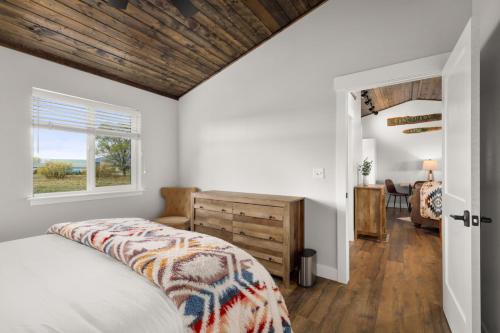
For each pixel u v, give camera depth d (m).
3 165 2.28
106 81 3.02
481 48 1.64
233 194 2.91
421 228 4.50
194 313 0.90
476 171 1.25
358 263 2.90
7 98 2.29
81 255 1.33
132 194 3.31
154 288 0.99
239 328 0.99
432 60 1.99
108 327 0.78
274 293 1.25
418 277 2.52
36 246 1.48
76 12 2.09
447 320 1.79
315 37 2.60
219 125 3.41
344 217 2.42
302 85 2.69
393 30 2.19
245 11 2.47
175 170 3.89
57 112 2.66
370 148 6.89
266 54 2.95
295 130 2.74
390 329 1.73
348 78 2.37
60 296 0.92
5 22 2.07
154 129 3.59
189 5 1.74
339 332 1.71
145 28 2.42
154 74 3.21
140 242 1.33
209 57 3.08
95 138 3.02
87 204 2.87
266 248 2.45
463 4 1.92
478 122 1.25
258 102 3.03
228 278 1.11
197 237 1.46
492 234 1.49
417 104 6.73
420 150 6.73
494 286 1.46
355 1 2.38
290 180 2.77
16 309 0.84
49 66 2.54
